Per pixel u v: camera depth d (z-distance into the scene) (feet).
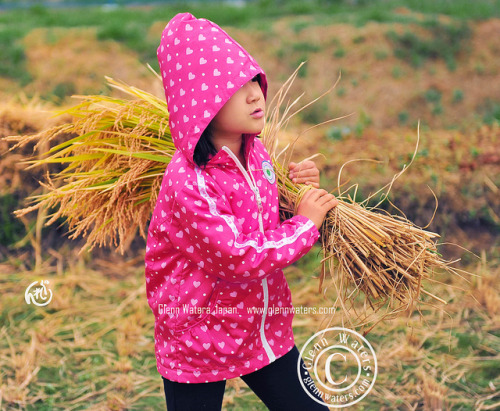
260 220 6.43
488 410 10.00
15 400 10.34
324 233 7.19
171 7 31.30
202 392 6.42
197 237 5.91
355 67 25.49
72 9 33.40
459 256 15.14
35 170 15.79
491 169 16.52
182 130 6.01
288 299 6.89
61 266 15.35
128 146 7.48
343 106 23.84
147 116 7.49
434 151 17.56
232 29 27.07
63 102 21.03
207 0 33.32
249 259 5.90
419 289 7.22
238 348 6.33
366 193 15.75
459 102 24.59
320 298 13.47
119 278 14.90
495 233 15.78
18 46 25.12
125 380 10.88
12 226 15.76
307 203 6.67
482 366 11.18
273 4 31.96
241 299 6.28
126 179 7.20
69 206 7.64
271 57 25.76
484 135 18.84
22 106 17.76
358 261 7.02
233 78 5.89
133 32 26.07
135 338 12.25
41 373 11.17
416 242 7.25
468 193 15.96
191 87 5.93
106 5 34.27
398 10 30.71
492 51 26.81
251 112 6.07
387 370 11.06
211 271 6.05
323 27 27.35
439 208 15.75
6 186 15.66
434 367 11.14
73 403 10.33
